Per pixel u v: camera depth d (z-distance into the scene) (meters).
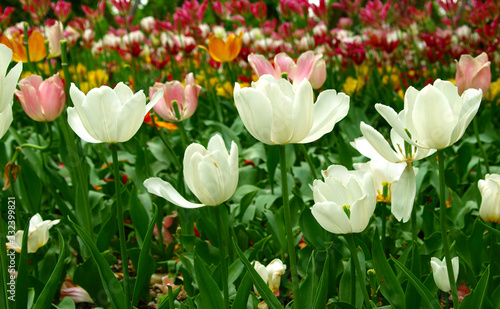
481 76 1.98
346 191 1.31
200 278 1.34
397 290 1.44
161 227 2.40
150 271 2.12
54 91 2.11
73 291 2.10
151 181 1.20
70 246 2.30
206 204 1.23
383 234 1.72
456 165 3.06
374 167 1.62
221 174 1.19
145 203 2.53
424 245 2.08
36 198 2.50
